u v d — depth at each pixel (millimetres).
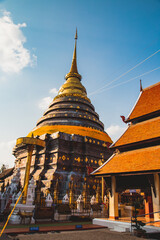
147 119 23953
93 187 43562
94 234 15570
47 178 41125
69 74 75000
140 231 15172
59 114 55969
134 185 19688
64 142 45969
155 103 23953
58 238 13648
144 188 18828
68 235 14922
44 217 23703
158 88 25969
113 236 14875
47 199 26188
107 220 20266
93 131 53188
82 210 29375
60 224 21594
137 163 19188
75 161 45062
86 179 43406
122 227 17625
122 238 14250
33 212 23078
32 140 32469
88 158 46875
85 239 13531
